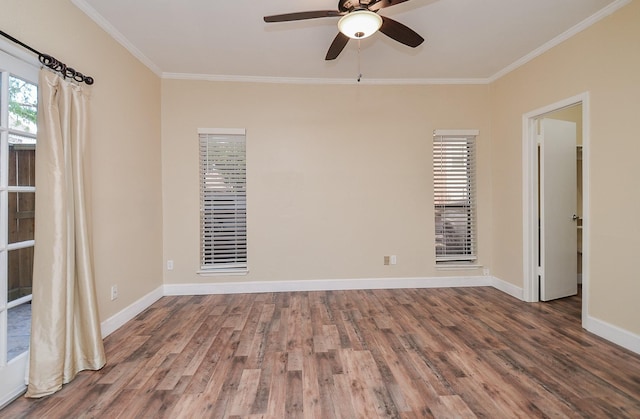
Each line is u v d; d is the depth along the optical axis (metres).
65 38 2.04
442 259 3.78
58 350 1.72
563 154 3.28
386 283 3.71
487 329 2.54
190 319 2.79
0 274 1.62
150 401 1.64
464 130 3.72
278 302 3.24
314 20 2.45
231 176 3.59
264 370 1.94
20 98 1.73
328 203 3.66
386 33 2.11
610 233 2.30
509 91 3.40
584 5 2.27
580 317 2.78
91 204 2.25
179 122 3.49
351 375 1.88
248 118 3.56
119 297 2.64
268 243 3.61
